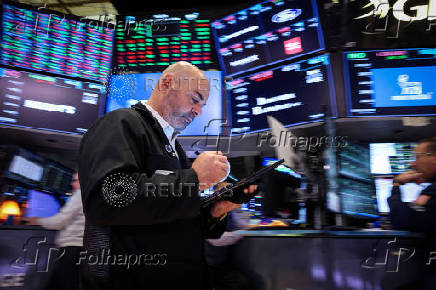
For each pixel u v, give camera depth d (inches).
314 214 93.5
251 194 44.8
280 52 104.0
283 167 97.0
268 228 83.9
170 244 38.9
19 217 111.5
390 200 80.2
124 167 36.0
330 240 75.5
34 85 107.3
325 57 99.8
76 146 121.5
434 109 98.1
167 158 41.7
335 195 95.3
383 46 98.7
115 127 38.5
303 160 93.0
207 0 115.4
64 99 109.2
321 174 96.1
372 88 99.8
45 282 84.4
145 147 40.3
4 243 85.2
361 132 109.0
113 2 119.9
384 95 99.7
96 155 36.8
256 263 78.6
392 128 106.5
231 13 106.6
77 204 87.8
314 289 74.2
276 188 97.2
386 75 99.5
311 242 76.5
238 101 109.0
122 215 35.3
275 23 103.3
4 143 116.5
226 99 109.5
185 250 39.5
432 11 96.2
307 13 99.6
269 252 78.6
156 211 35.7
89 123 110.5
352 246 74.3
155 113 46.8
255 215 96.0
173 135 49.3
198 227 41.5
